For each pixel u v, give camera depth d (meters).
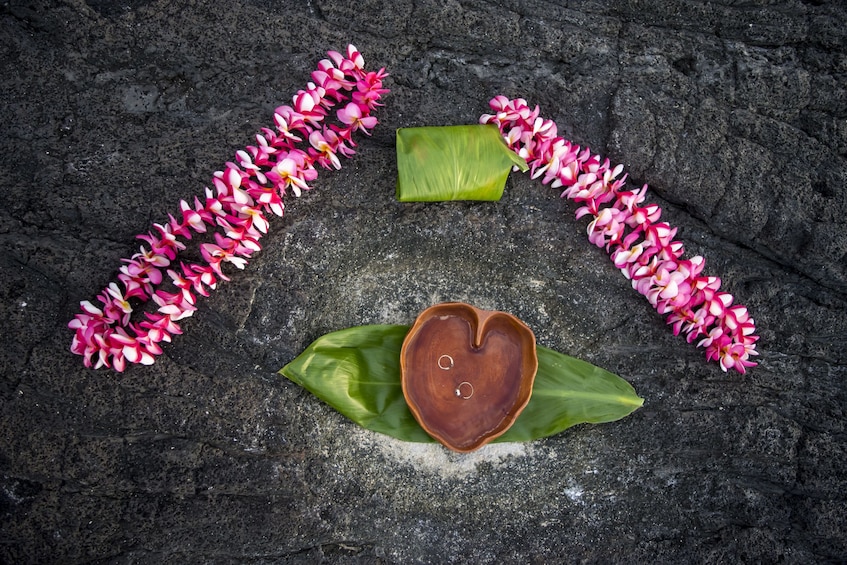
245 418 1.05
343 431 1.08
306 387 1.04
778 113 1.18
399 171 1.05
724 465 1.12
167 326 1.02
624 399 1.06
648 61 1.16
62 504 1.02
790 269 1.16
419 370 1.06
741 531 1.11
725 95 1.17
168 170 1.08
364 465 1.08
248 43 1.10
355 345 1.06
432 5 1.12
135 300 1.06
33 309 1.04
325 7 1.11
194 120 1.09
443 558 1.08
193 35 1.09
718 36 1.18
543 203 1.12
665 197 1.14
